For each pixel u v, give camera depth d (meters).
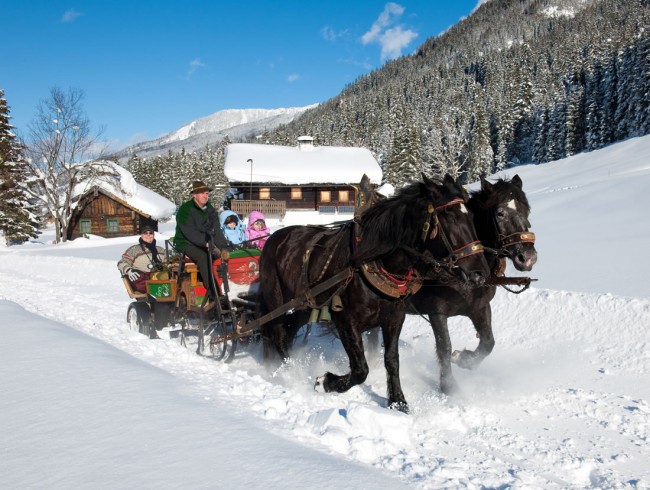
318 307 5.48
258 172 47.66
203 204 7.25
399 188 5.04
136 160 102.31
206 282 7.18
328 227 6.21
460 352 6.25
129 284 9.02
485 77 149.12
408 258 4.73
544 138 70.44
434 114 123.81
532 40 171.12
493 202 5.48
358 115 156.38
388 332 5.05
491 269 5.68
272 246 6.55
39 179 39.00
